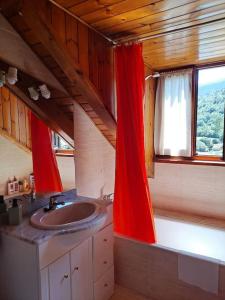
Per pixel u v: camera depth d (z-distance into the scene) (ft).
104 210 5.90
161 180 10.06
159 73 9.70
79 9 5.14
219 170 8.82
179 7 5.08
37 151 6.23
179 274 6.03
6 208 5.16
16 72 5.18
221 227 8.18
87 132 7.66
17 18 4.94
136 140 6.73
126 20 5.66
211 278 5.59
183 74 9.22
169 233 8.72
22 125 5.82
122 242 6.89
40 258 4.21
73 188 7.38
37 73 5.81
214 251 7.75
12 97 5.52
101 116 7.36
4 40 5.01
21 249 4.42
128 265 6.87
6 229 4.74
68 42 5.40
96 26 5.97
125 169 7.01
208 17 5.50
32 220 5.10
